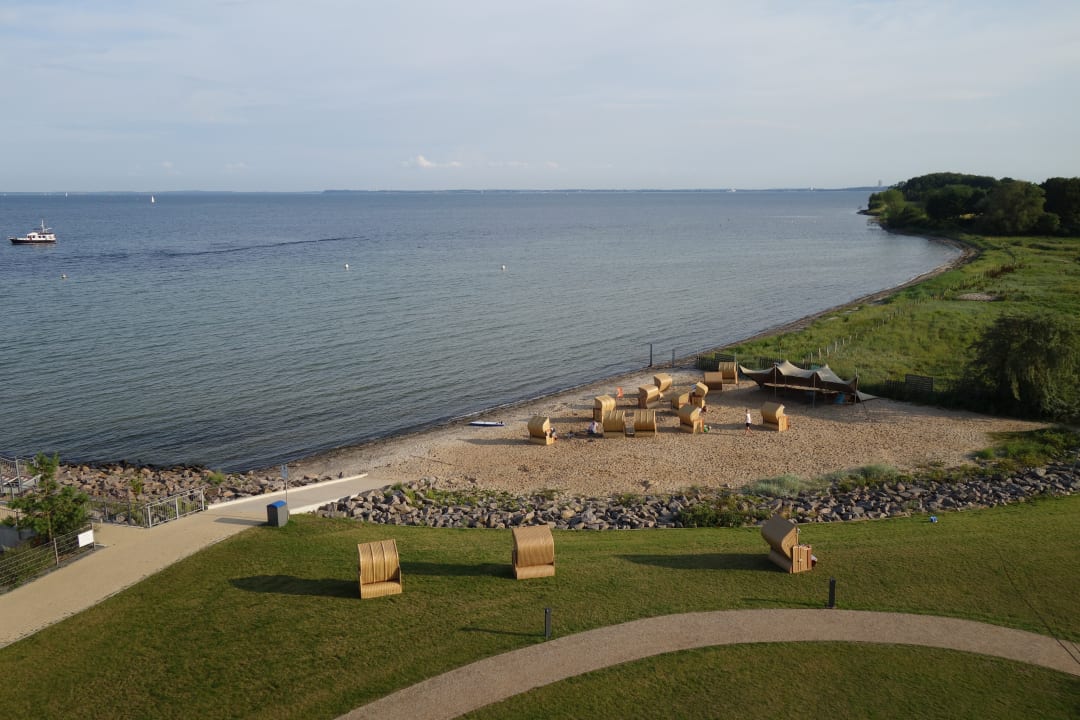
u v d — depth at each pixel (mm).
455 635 21234
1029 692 18328
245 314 85688
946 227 187625
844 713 17719
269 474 41406
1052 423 44688
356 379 60500
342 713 17938
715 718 17609
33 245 169750
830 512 32375
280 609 22844
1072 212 162250
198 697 18703
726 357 62312
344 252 159125
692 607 22562
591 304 94188
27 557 25047
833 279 116375
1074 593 22875
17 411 51938
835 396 51562
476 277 119000
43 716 18141
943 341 65438
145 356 66250
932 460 39312
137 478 40188
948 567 24859
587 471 40156
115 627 21906
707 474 39188
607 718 17625
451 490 37500
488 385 59688
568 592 23781
